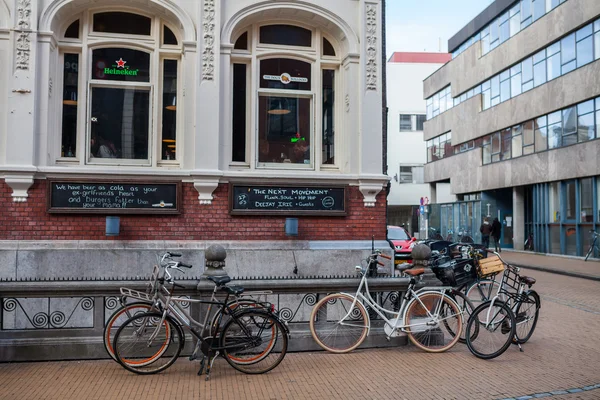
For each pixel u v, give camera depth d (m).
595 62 24.02
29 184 8.84
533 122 29.19
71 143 9.45
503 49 31.64
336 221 9.95
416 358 7.39
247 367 6.60
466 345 8.07
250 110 10.09
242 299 6.74
